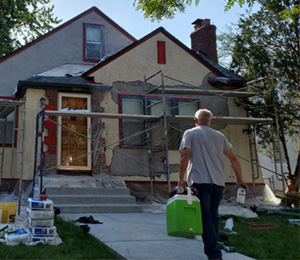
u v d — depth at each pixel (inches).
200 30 647.1
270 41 518.9
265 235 232.7
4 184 429.7
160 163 460.1
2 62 507.8
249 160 506.9
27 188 391.9
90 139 400.5
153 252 175.6
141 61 487.8
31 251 169.9
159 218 304.2
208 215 148.7
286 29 494.9
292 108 521.0
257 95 510.6
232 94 498.3
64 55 546.0
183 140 159.9
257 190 498.3
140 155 455.8
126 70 477.1
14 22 781.3
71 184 383.9
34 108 416.5
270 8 499.5
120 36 586.2
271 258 178.7
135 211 352.8
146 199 421.4
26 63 521.0
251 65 515.8
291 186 512.1
